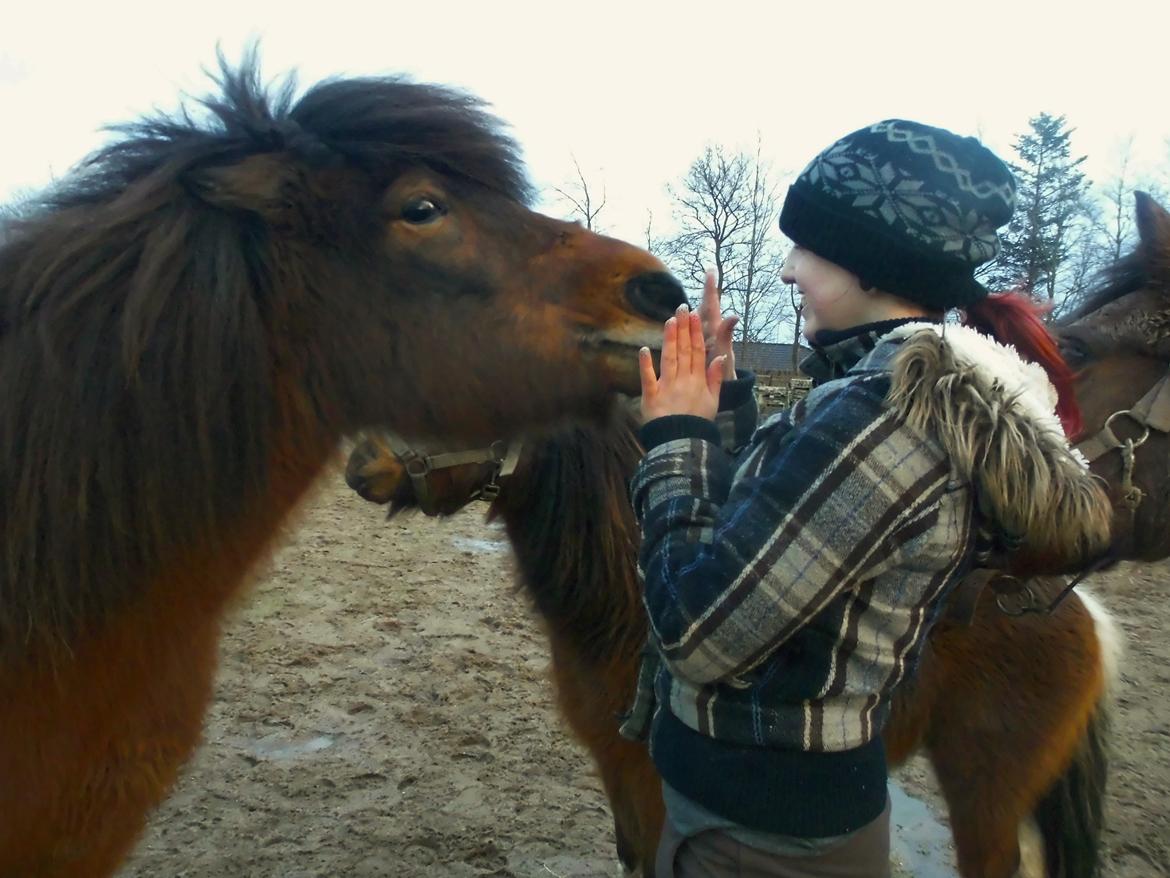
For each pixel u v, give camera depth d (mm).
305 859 3336
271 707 4461
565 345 1827
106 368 1568
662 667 1642
